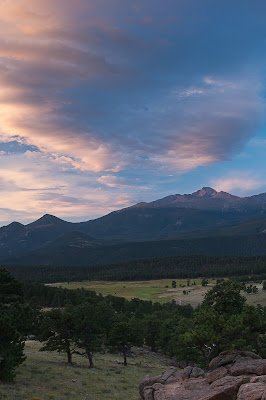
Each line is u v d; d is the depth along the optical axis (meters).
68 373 47.34
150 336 103.75
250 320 34.28
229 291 43.94
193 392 24.83
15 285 51.56
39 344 81.69
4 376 35.53
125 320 109.44
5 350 35.44
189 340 39.34
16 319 41.62
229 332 35.28
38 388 36.09
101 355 80.44
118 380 48.44
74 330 58.28
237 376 25.11
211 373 27.72
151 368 66.94
